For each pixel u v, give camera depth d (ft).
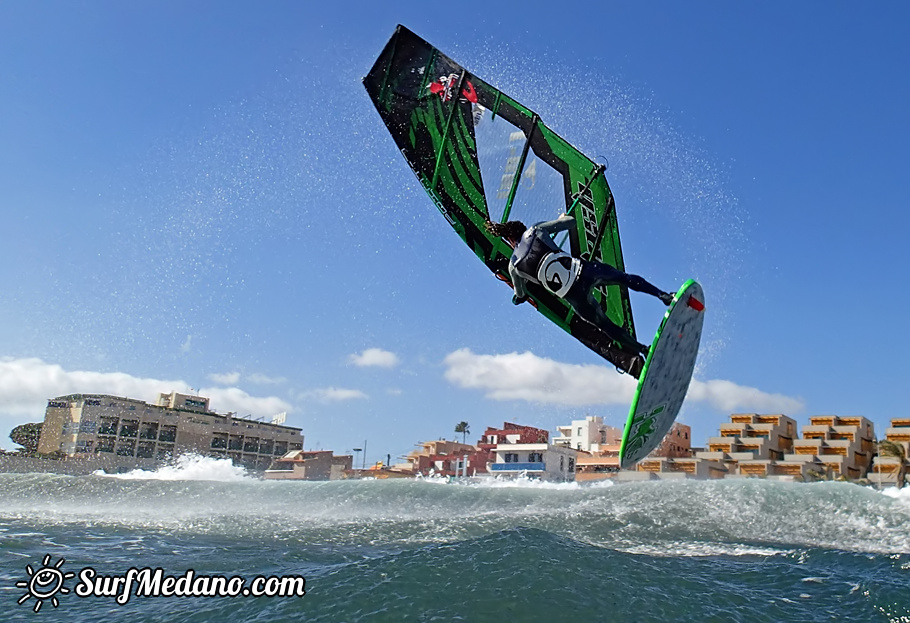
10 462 147.64
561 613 14.37
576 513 29.50
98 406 255.50
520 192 26.58
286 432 322.55
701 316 22.71
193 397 302.45
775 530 26.61
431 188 26.89
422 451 256.73
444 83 27.43
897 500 28.30
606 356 25.50
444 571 17.02
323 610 14.74
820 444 207.82
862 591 17.70
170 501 35.06
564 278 22.08
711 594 16.71
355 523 29.27
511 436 234.38
